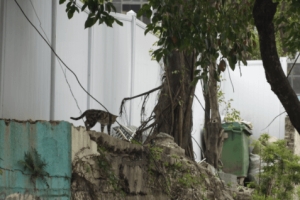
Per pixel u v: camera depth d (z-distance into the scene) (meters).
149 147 24.31
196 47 23.02
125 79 31.69
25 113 22.34
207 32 23.23
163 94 31.62
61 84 25.02
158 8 22.50
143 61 34.19
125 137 29.25
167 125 31.44
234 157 43.31
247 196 33.78
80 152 18.19
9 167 15.02
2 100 20.78
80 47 26.95
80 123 26.83
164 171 25.14
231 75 49.12
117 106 30.80
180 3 22.73
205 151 40.59
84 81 27.34
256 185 36.34
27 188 15.66
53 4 24.45
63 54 25.33
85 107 27.45
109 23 21.88
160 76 36.41
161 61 36.44
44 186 16.36
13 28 21.56
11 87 21.39
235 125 43.34
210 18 23.84
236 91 49.03
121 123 31.06
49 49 24.06
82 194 18.36
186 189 26.33
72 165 17.73
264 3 20.08
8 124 15.09
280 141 37.00
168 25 22.52
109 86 29.89
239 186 37.12
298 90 53.12
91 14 21.88
